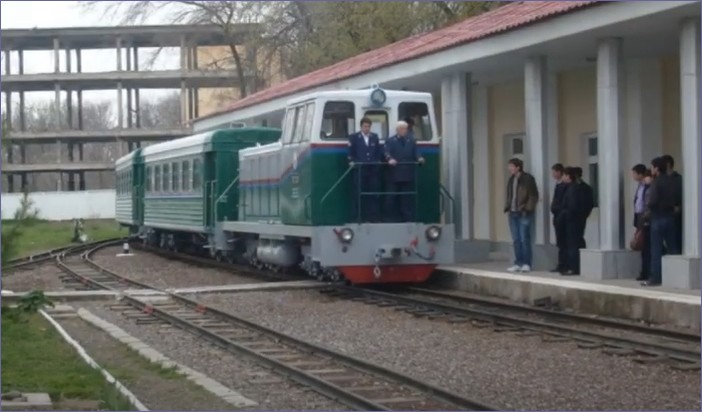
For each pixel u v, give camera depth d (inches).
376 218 758.5
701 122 614.2
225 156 1028.5
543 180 788.6
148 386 423.5
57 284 901.8
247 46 2060.8
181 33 2566.4
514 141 1026.7
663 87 815.1
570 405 371.6
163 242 1331.2
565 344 508.1
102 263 1178.0
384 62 926.4
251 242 960.3
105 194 2420.0
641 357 461.1
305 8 1989.4
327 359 479.8
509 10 924.0
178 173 1168.8
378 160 754.8
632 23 634.8
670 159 623.2
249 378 438.9
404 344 523.8
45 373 442.6
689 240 615.2
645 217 640.4
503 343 517.0
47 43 2615.7
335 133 766.5
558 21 689.0
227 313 642.2
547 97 788.6
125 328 613.6
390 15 1700.3
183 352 518.9
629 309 584.1
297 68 1903.3
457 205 884.6
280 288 801.6
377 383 418.3
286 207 816.9
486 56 781.9
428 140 786.2
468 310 620.4
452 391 381.7
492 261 872.3
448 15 1646.2
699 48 613.9
